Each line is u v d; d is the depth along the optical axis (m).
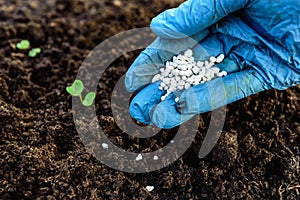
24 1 0.58
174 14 0.44
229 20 0.45
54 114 0.49
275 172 0.47
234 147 0.47
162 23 0.44
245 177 0.47
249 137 0.48
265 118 0.49
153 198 0.45
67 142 0.48
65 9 0.58
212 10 0.43
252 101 0.49
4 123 0.47
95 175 0.46
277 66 0.45
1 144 0.47
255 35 0.44
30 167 0.45
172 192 0.46
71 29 0.56
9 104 0.49
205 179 0.46
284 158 0.47
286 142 0.48
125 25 0.56
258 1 0.42
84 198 0.45
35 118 0.49
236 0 0.43
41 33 0.56
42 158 0.46
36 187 0.45
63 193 0.45
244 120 0.49
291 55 0.44
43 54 0.54
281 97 0.50
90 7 0.57
